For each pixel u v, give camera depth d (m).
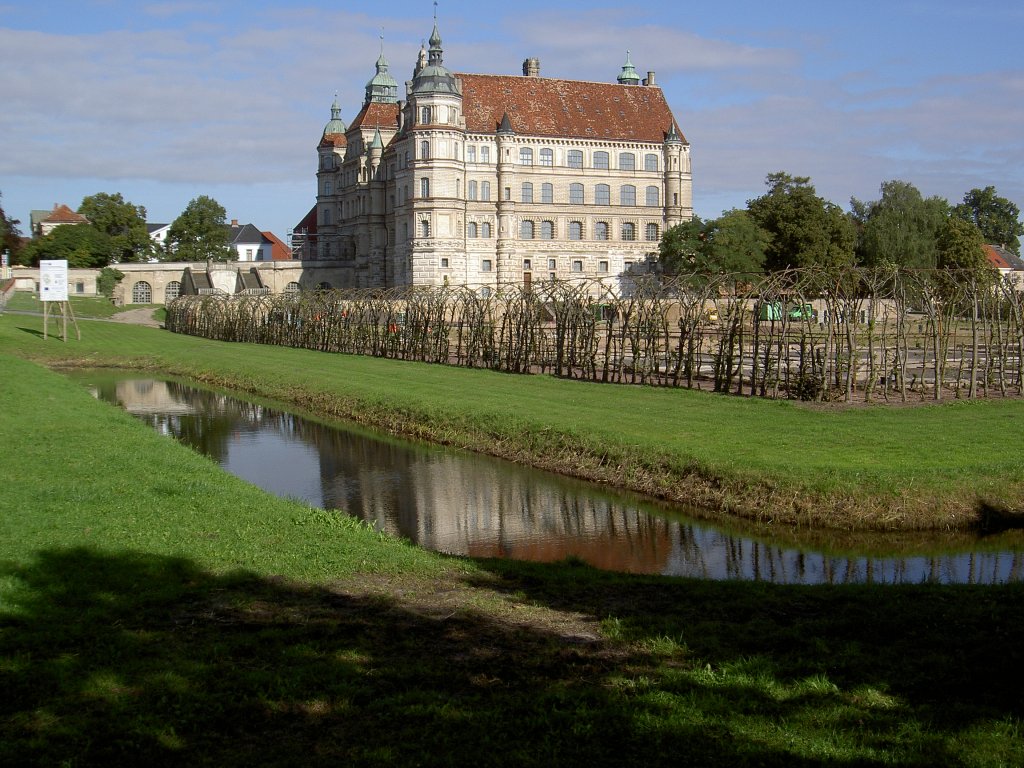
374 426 39.78
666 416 32.72
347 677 10.69
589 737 9.21
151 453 25.81
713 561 20.50
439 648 11.78
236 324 88.12
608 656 11.59
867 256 116.38
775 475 24.05
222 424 41.31
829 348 37.38
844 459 25.06
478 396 40.44
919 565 19.86
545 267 134.75
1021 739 9.15
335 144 159.38
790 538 22.02
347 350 69.62
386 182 140.88
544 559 20.78
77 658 11.01
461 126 127.12
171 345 79.44
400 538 20.95
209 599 13.51
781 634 12.30
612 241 137.50
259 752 8.91
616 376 46.00
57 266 75.81
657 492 26.05
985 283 41.28
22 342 73.00
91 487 20.16
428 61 127.38
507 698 10.12
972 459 24.72
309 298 81.56
